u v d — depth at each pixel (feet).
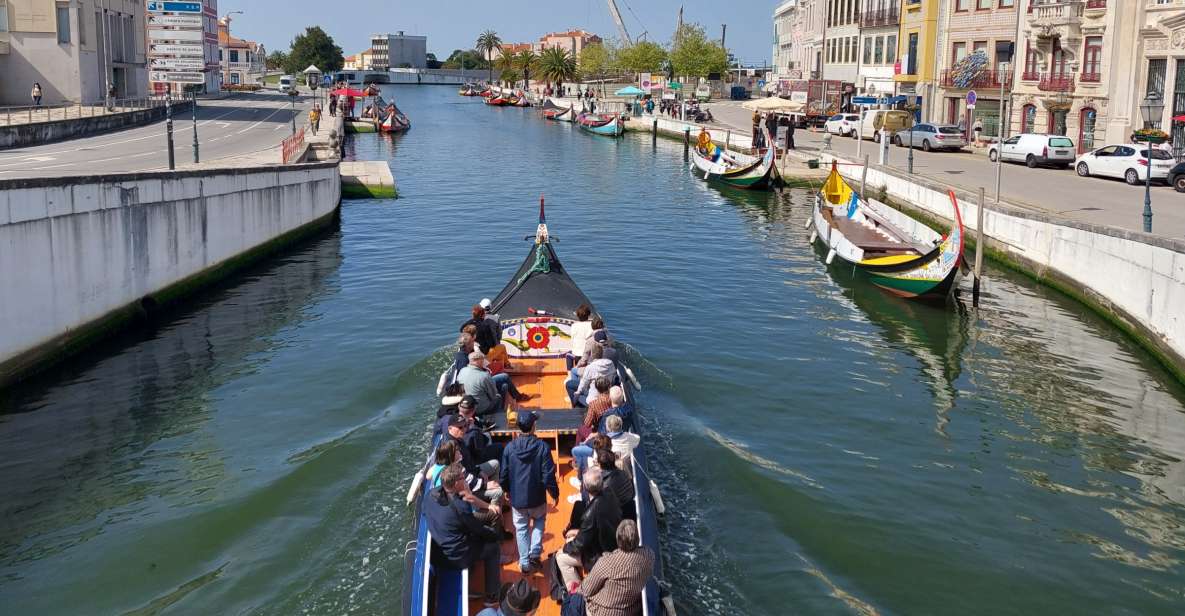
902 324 67.31
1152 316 58.70
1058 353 60.54
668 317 68.44
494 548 29.73
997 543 36.91
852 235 88.89
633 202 128.16
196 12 89.45
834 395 52.70
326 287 76.64
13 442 45.37
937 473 42.91
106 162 101.65
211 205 75.77
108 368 56.13
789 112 219.41
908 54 189.57
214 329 64.39
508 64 527.81
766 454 44.32
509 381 41.68
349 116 264.31
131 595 32.86
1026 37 147.02
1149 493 41.34
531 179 152.66
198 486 40.75
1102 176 111.96
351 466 42.01
